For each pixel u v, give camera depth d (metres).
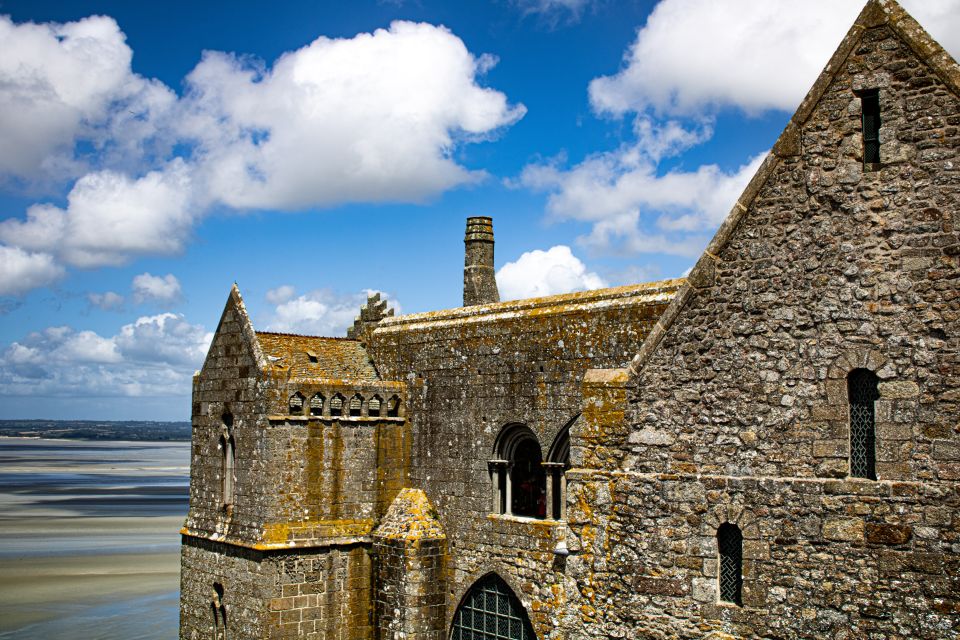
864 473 16.38
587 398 19.42
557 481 28.80
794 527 16.72
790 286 17.22
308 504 31.77
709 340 18.06
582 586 19.16
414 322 34.88
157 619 50.38
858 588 15.98
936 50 16.05
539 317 29.30
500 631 30.11
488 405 30.84
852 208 16.69
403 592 31.00
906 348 15.92
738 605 17.33
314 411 32.72
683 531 17.97
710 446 17.88
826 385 16.69
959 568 15.10
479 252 40.72
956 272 15.59
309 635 31.22
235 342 34.12
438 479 32.47
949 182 15.80
